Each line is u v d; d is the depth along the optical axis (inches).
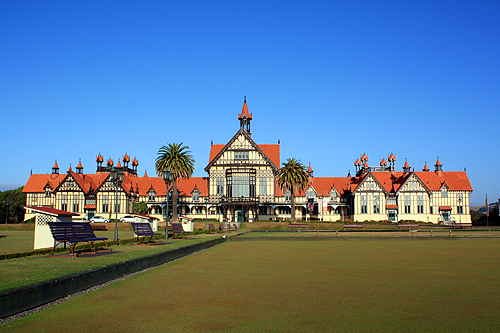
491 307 410.9
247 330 333.7
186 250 904.3
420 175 3582.7
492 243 1283.2
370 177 3403.1
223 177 3093.0
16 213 4015.8
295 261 785.6
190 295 461.4
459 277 589.0
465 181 3531.0
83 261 584.1
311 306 414.0
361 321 360.5
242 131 3105.3
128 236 1669.5
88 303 415.5
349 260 802.8
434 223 3267.7
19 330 321.1
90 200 3319.4
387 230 2226.9
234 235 1560.0
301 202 3154.5
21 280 413.1
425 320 363.9
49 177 3750.0
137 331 327.6
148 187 3508.9
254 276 596.1
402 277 588.7
